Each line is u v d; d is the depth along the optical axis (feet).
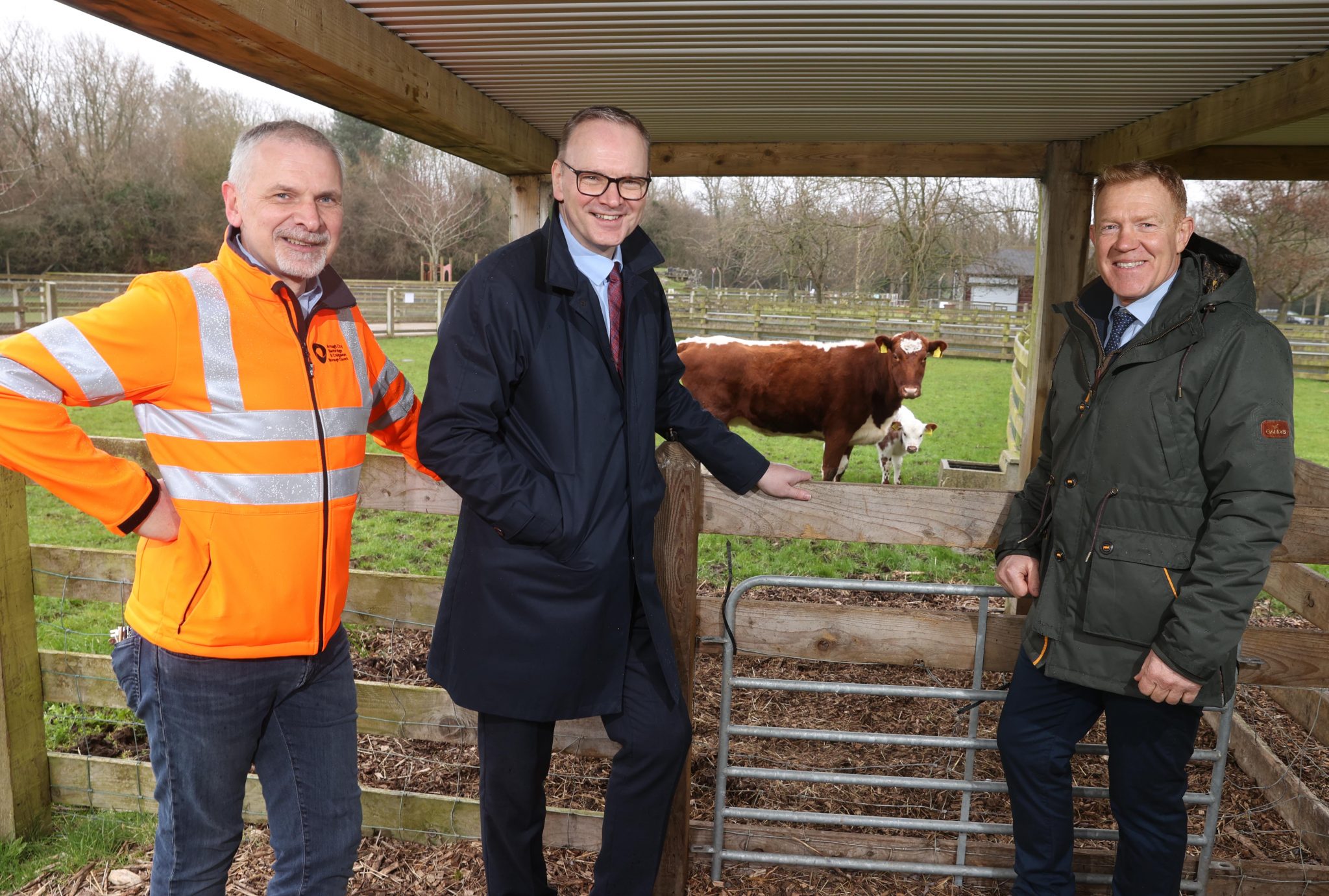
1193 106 11.92
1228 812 10.01
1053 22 8.93
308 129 5.83
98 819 9.08
